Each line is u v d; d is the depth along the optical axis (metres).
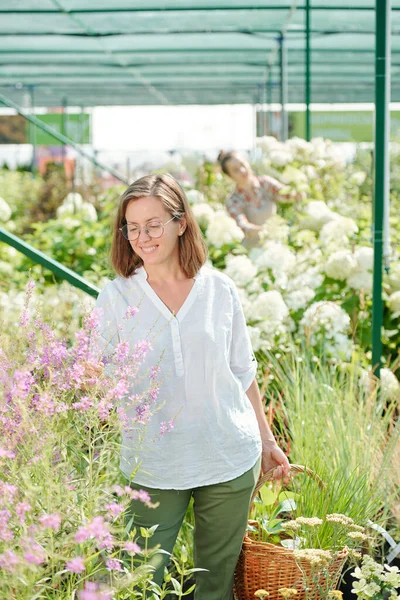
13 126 26.02
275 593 2.68
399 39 9.84
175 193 2.48
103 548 1.94
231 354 2.64
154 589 2.30
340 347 4.30
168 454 2.47
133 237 2.45
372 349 4.22
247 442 2.56
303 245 5.44
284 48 9.70
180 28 9.34
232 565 2.64
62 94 17.55
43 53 11.52
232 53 11.44
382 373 4.11
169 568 3.00
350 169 8.62
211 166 7.91
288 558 2.64
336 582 2.77
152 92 16.88
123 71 13.55
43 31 9.46
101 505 2.19
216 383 2.49
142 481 2.47
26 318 2.26
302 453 3.27
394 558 3.20
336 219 5.71
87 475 2.09
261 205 6.47
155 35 9.73
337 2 7.85
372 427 3.54
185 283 2.52
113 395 2.14
